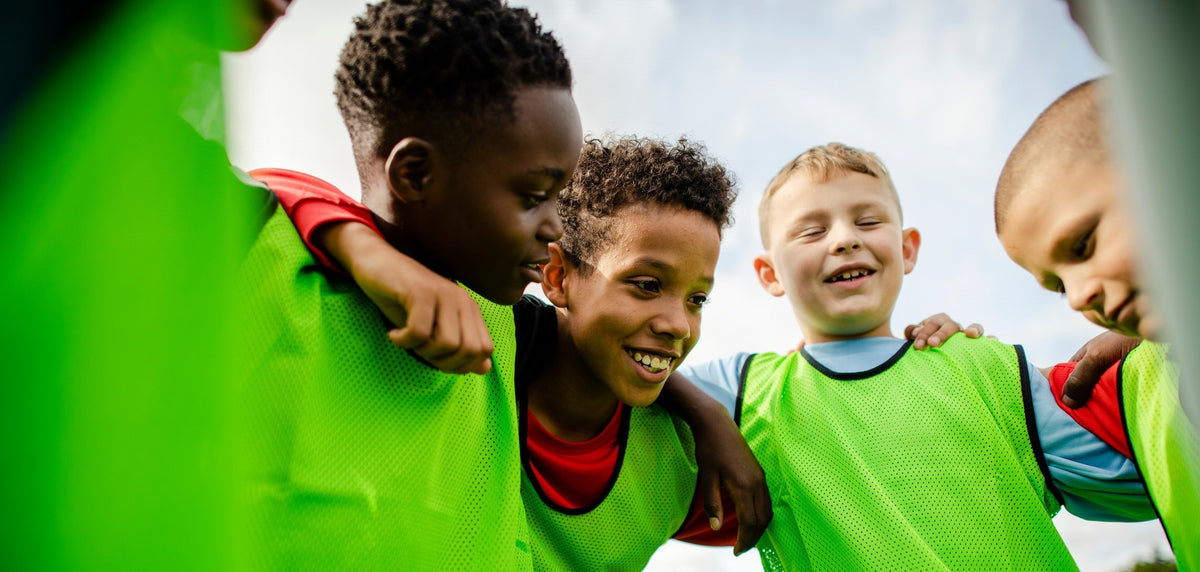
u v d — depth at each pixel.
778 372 1.45
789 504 1.32
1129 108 0.51
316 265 0.82
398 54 0.87
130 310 0.46
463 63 0.86
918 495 1.26
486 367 0.80
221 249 0.51
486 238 0.88
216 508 0.47
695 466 1.35
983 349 1.37
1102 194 0.92
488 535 0.92
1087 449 1.25
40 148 0.47
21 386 0.45
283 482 0.73
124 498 0.45
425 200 0.88
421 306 0.75
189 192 0.50
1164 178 0.49
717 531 1.41
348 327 0.82
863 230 1.45
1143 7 0.49
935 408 1.31
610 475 1.28
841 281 1.43
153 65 0.50
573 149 0.91
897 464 1.29
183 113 0.53
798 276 1.46
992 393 1.32
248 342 0.72
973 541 1.22
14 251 0.47
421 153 0.86
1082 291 0.97
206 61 0.55
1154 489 1.14
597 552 1.26
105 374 0.45
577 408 1.26
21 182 0.47
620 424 1.30
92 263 0.46
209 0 0.53
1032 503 1.25
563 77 0.93
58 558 0.44
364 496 0.78
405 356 0.85
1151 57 0.49
